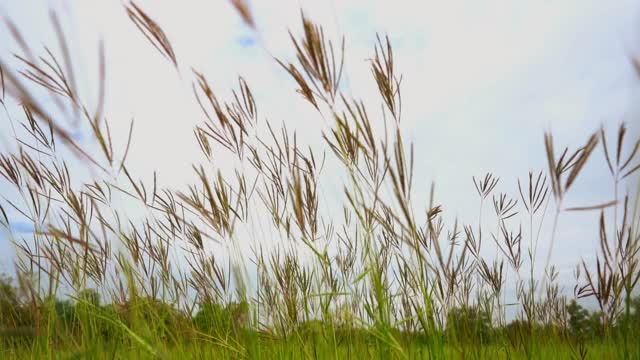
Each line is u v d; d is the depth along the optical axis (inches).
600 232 52.5
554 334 96.3
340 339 88.4
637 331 51.3
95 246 64.6
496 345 94.7
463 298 95.0
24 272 67.7
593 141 48.5
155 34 55.1
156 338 65.9
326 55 55.1
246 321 78.8
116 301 72.9
